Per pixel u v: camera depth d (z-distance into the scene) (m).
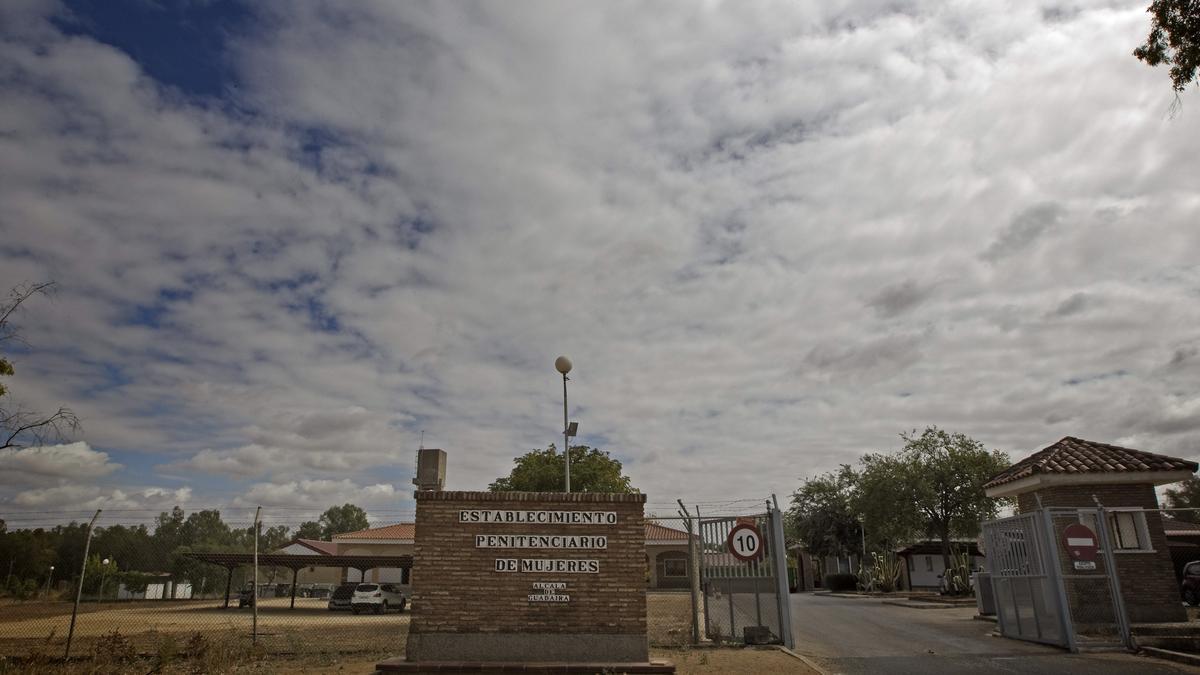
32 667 12.99
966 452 37.75
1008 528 16.62
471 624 13.12
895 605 29.94
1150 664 12.74
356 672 12.62
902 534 39.56
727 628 15.75
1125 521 17.27
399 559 39.16
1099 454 18.42
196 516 82.88
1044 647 14.85
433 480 14.42
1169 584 16.72
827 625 20.14
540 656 12.97
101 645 14.64
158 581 54.47
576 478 35.09
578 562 13.41
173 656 13.92
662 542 44.66
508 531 13.52
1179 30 12.47
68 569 56.00
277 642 16.81
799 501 60.00
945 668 12.66
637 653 13.00
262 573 62.28
